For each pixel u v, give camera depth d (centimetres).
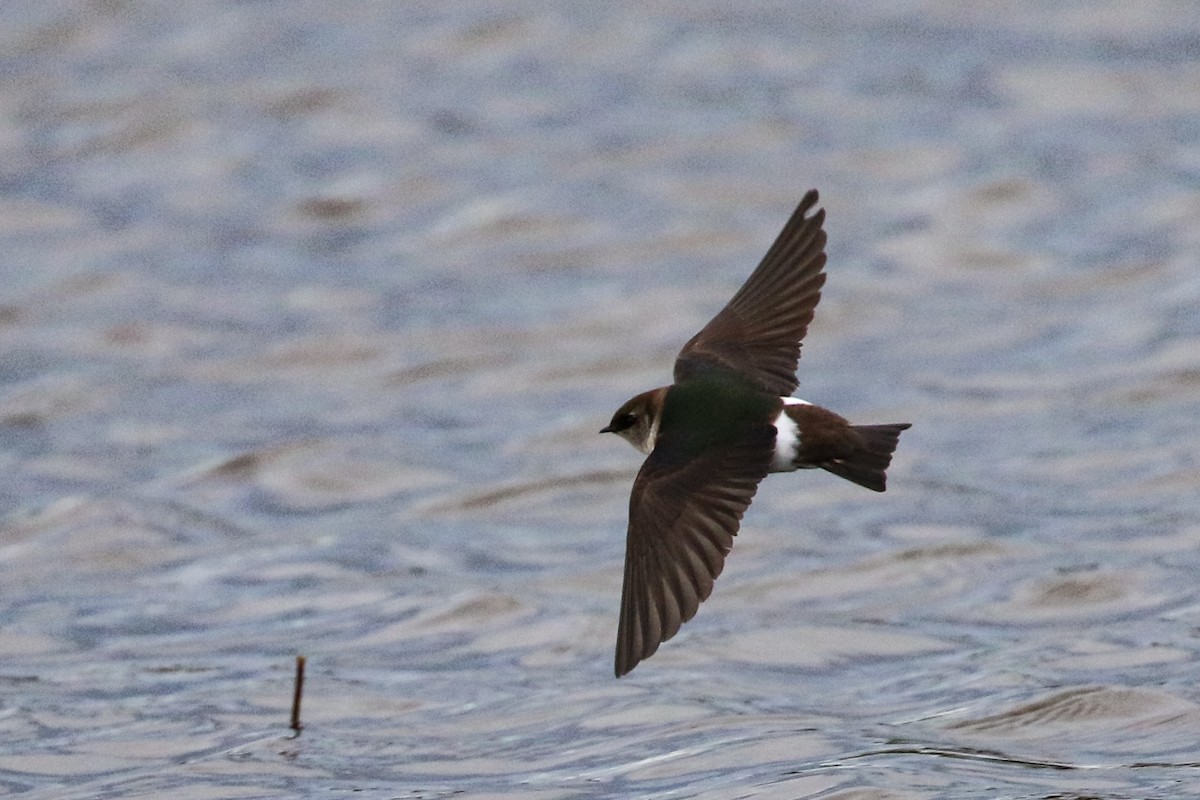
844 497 1387
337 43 2877
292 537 1365
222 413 1656
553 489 1455
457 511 1417
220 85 2677
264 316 1920
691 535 587
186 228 2198
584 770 878
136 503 1438
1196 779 821
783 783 828
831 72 2753
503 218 2203
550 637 1122
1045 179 2283
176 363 1795
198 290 1989
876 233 2138
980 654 1050
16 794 894
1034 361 1717
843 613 1143
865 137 2472
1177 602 1116
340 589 1240
